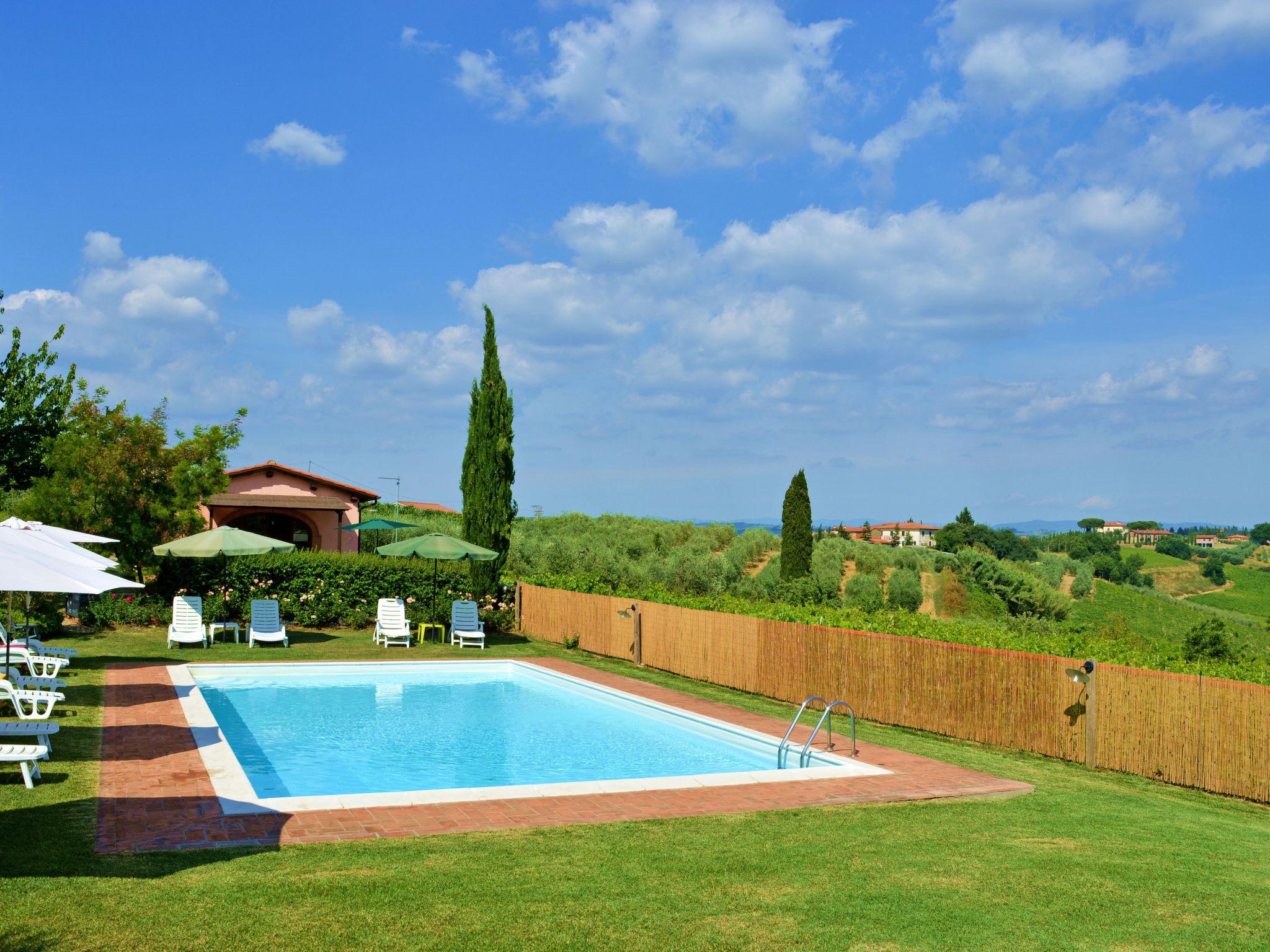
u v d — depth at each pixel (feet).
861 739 43.93
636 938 18.30
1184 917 20.84
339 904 19.31
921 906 20.83
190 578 77.00
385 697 58.95
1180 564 275.59
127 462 75.72
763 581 128.77
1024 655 42.73
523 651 74.95
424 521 170.60
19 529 43.62
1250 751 34.71
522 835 25.32
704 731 47.65
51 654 50.98
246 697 57.16
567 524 203.62
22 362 87.76
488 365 87.81
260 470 130.52
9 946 16.43
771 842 25.61
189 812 26.13
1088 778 37.60
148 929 17.53
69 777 29.81
